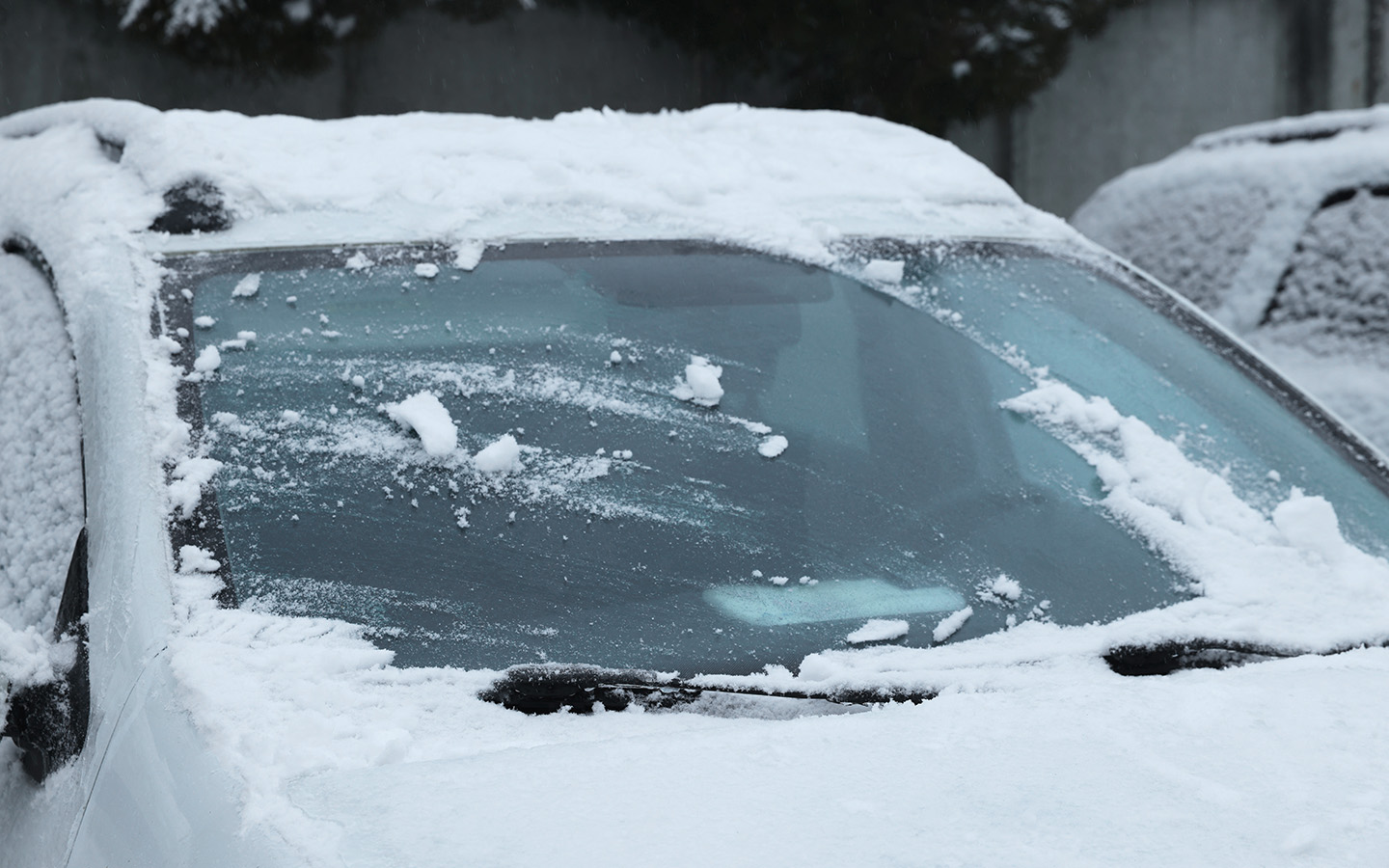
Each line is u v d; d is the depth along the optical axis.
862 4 10.18
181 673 1.50
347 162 2.30
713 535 1.88
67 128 2.54
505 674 1.63
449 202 2.25
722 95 11.69
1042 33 10.55
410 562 1.73
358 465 1.81
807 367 2.15
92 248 2.03
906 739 1.48
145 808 1.39
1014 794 1.34
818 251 2.37
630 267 2.22
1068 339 2.38
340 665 1.59
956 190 2.67
